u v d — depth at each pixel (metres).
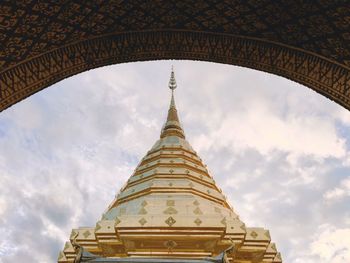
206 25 9.73
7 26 8.66
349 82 9.21
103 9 9.02
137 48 10.02
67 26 9.15
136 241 18.98
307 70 9.62
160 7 9.20
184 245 18.92
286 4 8.69
